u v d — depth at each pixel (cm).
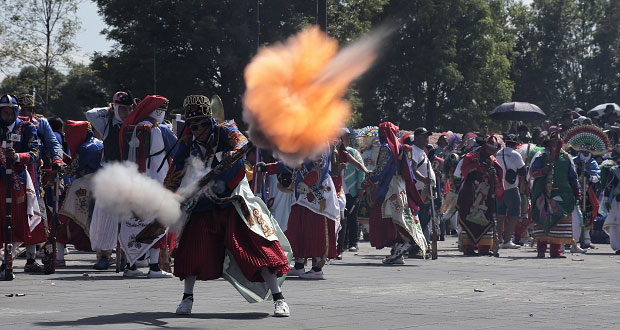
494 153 2000
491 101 8038
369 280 1308
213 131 891
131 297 1052
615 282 1303
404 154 1661
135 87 5059
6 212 1274
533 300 1046
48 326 788
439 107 7794
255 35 2720
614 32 9906
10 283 1230
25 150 1328
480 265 1655
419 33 7125
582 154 2328
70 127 1559
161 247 1350
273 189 1506
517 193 2189
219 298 1044
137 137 1366
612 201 2177
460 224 2005
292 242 1329
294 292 1127
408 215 1664
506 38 8694
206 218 884
